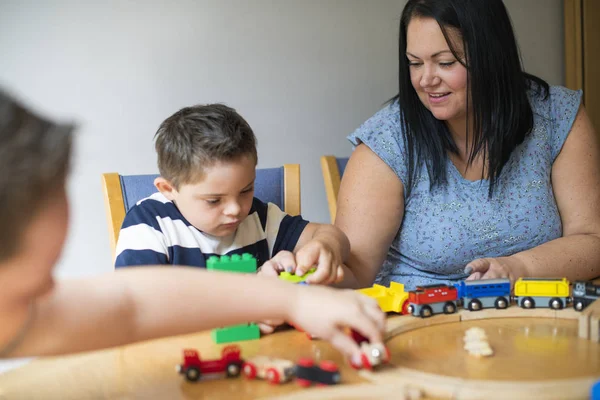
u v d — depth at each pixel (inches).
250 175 48.8
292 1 88.9
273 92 88.8
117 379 28.0
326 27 91.5
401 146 55.4
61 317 26.7
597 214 56.4
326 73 92.1
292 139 90.7
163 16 81.5
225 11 84.9
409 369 27.5
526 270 47.2
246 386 26.8
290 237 56.0
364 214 54.9
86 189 78.5
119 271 29.6
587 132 57.9
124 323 28.0
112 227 56.4
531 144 56.2
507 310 37.2
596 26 106.9
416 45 49.9
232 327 33.2
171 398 25.6
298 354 30.9
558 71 110.4
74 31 77.0
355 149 57.9
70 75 77.2
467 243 55.5
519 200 55.4
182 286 29.0
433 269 57.4
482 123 52.3
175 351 31.7
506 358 29.3
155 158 82.4
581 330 32.5
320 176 93.2
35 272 19.7
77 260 78.5
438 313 36.4
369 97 95.6
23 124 18.1
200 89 84.3
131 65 80.2
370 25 94.5
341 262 45.7
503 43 50.8
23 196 17.7
